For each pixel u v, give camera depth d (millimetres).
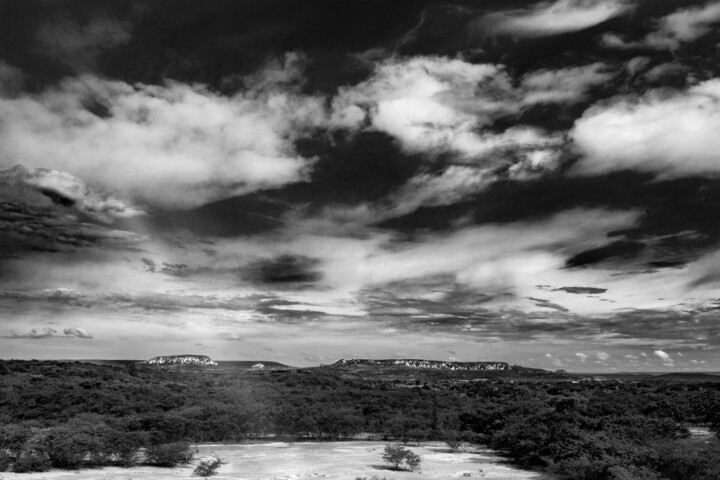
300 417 75750
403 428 75062
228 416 70875
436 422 77938
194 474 44469
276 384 115375
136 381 102375
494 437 62281
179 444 51094
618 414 66000
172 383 102938
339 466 50031
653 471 38719
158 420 60906
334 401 96250
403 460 51562
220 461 46938
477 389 120250
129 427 59250
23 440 46750
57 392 79312
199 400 82625
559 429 51281
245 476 44219
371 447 65938
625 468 39000
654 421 55969
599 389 113125
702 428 69938
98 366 126000
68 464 46438
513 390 115688
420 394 109375
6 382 88938
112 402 74625
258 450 62188
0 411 69438
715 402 64375
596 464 40312
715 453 38562
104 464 48156
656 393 99438
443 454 60625
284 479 42781
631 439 49656
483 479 43875
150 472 45500
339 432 76438
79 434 47750
